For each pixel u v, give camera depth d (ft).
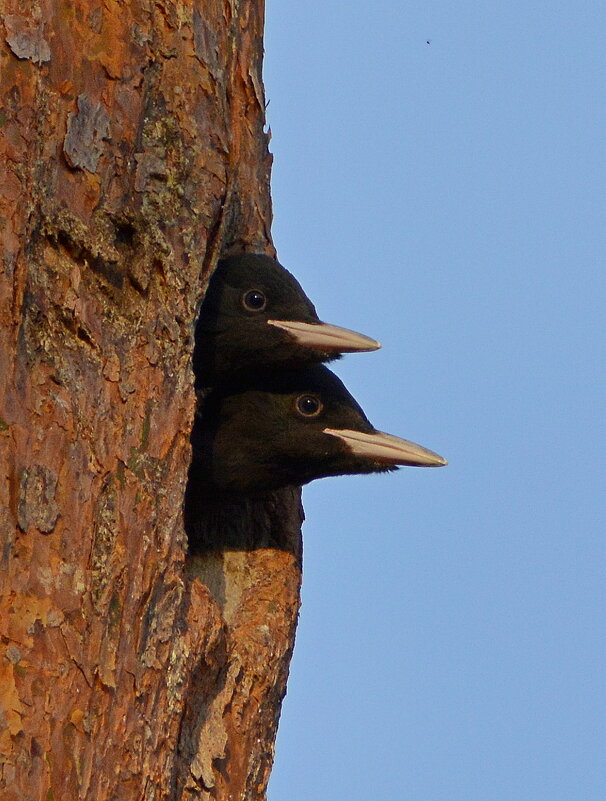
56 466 34.42
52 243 37.32
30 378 34.96
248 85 48.80
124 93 40.01
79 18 39.27
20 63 36.55
